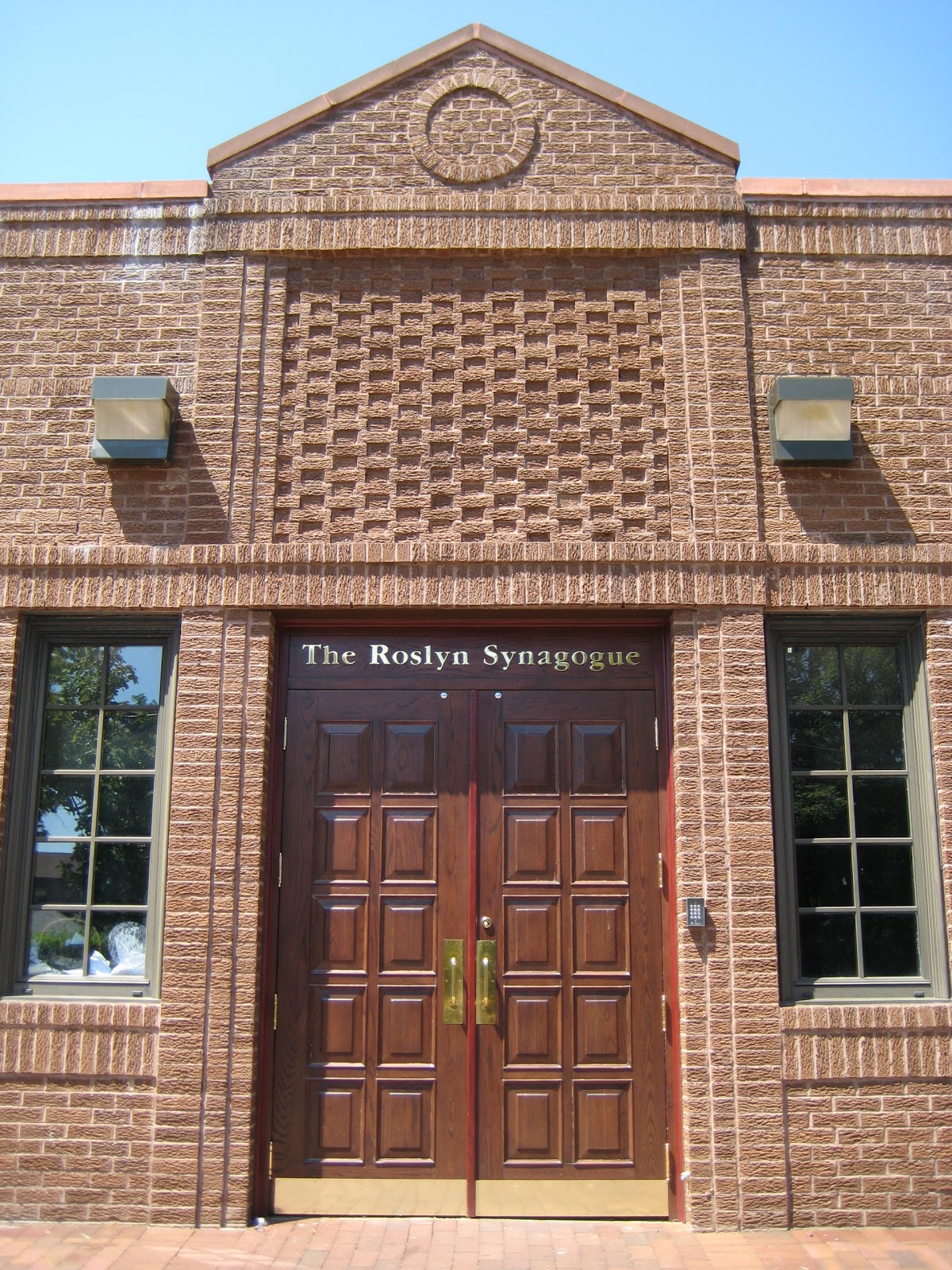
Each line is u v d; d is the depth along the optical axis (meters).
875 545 5.93
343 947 5.75
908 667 6.00
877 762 5.95
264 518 5.92
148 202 6.29
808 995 5.64
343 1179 5.56
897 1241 5.17
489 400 6.07
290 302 6.20
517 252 6.21
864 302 6.25
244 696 5.75
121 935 5.77
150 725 5.98
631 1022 5.70
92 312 6.21
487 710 5.98
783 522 5.95
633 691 6.00
